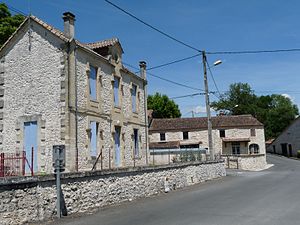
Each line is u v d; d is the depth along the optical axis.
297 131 65.69
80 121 19.05
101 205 13.54
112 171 14.38
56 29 19.56
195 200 14.79
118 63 23.66
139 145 26.25
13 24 27.03
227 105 96.12
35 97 19.09
